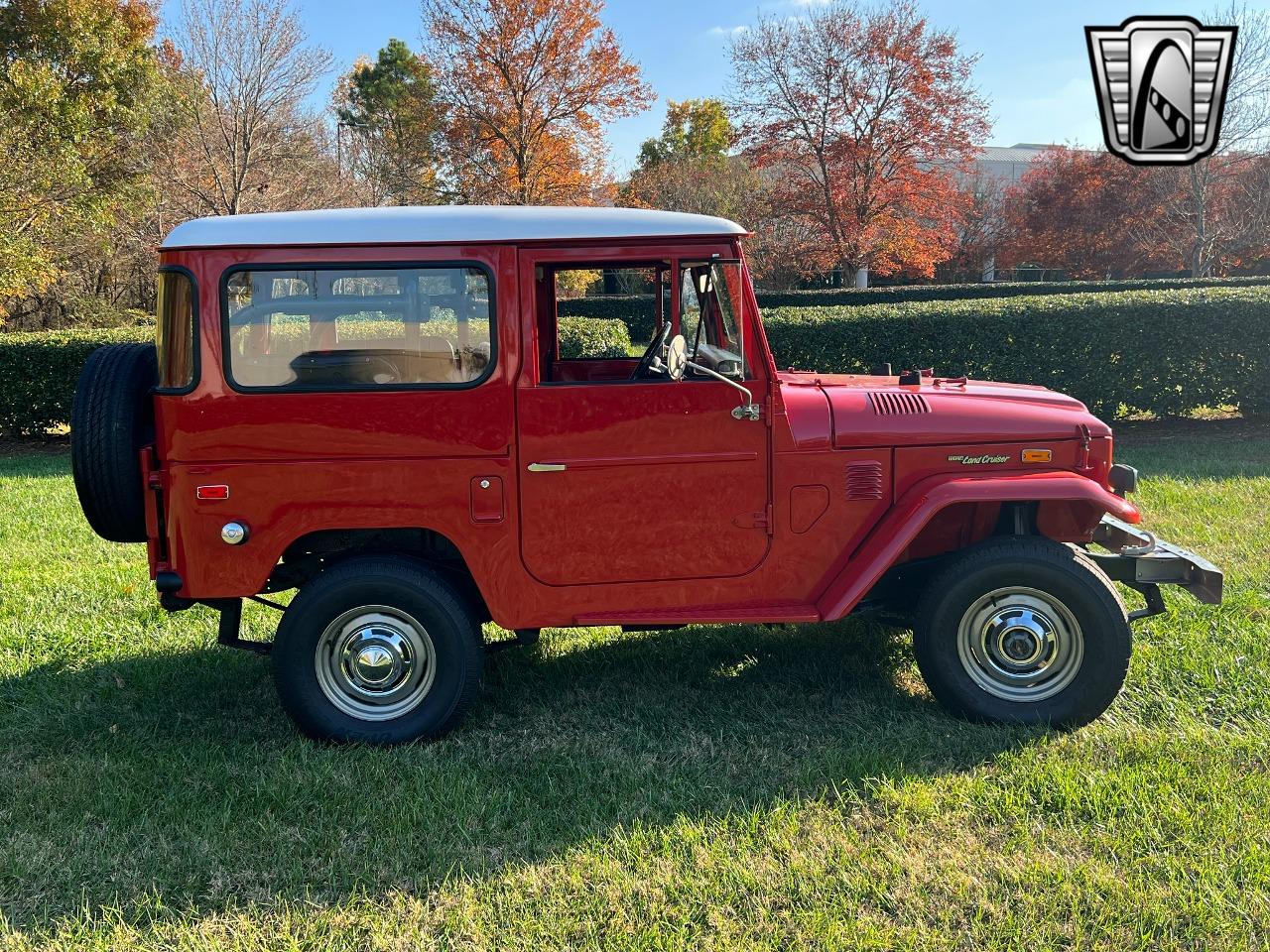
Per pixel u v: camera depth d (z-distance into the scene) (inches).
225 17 954.1
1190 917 107.9
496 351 147.1
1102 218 1201.4
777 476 153.8
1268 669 169.9
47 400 459.8
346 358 146.4
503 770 147.8
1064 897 111.5
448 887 118.0
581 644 198.7
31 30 746.2
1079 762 142.3
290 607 151.7
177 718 167.3
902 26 1084.5
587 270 170.4
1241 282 814.5
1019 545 153.8
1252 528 253.0
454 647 153.1
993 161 2070.6
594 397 149.1
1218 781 134.3
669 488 152.2
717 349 156.9
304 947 109.1
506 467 149.5
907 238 1131.3
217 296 143.6
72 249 843.4
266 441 146.3
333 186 1088.2
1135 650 179.2
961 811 130.6
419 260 145.6
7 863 124.5
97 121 745.0
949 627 154.6
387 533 160.1
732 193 1235.9
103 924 113.1
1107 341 397.4
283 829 131.5
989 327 401.4
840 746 151.6
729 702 170.6
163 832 131.4
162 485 147.4
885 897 112.9
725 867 119.5
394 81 1884.8
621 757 151.0
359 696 155.5
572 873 119.8
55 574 244.2
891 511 155.4
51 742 159.5
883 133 1106.7
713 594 155.9
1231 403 402.9
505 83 1242.0
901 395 161.5
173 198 941.8
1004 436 157.4
